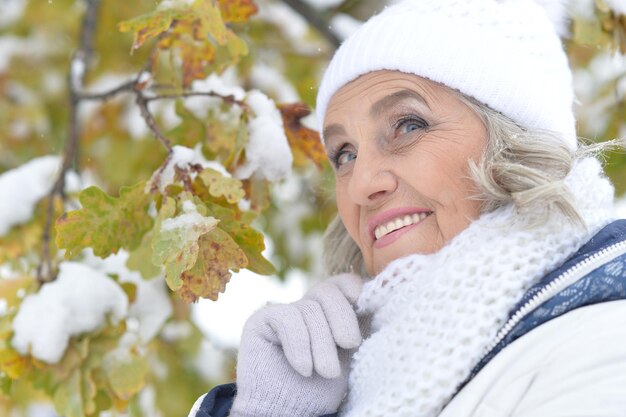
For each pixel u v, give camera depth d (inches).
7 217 84.7
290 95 116.6
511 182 59.1
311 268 129.6
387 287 62.6
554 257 55.3
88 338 75.7
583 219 55.6
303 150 79.7
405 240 63.4
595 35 85.1
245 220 74.4
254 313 66.6
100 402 75.8
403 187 63.9
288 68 121.9
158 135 70.6
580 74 107.7
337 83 68.5
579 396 46.0
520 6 66.3
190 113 76.9
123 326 77.4
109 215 66.9
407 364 54.8
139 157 117.6
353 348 65.8
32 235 85.5
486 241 56.9
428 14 64.8
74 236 65.9
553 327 51.4
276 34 122.5
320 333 62.4
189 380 108.6
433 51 63.1
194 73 76.8
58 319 74.7
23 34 129.2
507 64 62.9
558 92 65.3
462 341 53.4
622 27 85.6
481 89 62.6
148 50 122.1
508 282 54.1
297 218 129.9
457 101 63.7
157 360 107.7
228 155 76.7
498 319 53.7
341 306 64.1
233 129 76.5
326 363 61.1
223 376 109.9
